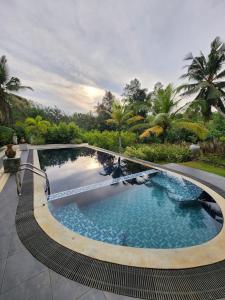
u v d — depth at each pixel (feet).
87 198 15.17
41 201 12.47
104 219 12.10
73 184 18.76
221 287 6.00
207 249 7.83
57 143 57.62
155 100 41.83
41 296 5.60
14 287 5.88
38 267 6.72
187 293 5.79
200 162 29.68
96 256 7.30
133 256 7.32
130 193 16.71
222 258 7.27
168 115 36.27
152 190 17.51
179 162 30.48
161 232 10.67
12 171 19.21
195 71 43.42
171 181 20.06
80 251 7.59
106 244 8.14
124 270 6.62
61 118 100.32
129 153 36.11
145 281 6.18
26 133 56.44
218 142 32.76
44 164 29.17
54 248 7.77
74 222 11.35
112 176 22.03
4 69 45.11
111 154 38.24
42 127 54.95
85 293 5.76
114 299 5.60
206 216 12.55
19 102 51.19
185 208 13.93
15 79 47.73
